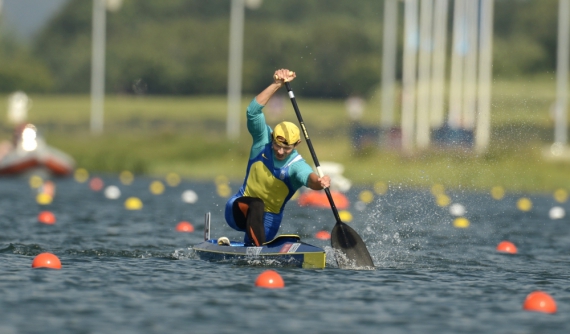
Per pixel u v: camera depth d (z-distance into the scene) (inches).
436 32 5895.7
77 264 1418.6
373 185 4544.8
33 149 4638.3
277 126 1443.2
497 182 4325.8
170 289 1196.5
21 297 1109.7
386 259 1605.6
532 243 1977.1
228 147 6161.4
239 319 1016.2
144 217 2433.6
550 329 1005.2
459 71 5319.9
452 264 1567.4
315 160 1510.8
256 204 1473.9
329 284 1268.5
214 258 1497.3
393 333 970.1
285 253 1429.6
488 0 5369.1
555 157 4931.1
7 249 1594.5
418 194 3730.3
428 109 6151.6
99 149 6333.7
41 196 2952.8
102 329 952.9
